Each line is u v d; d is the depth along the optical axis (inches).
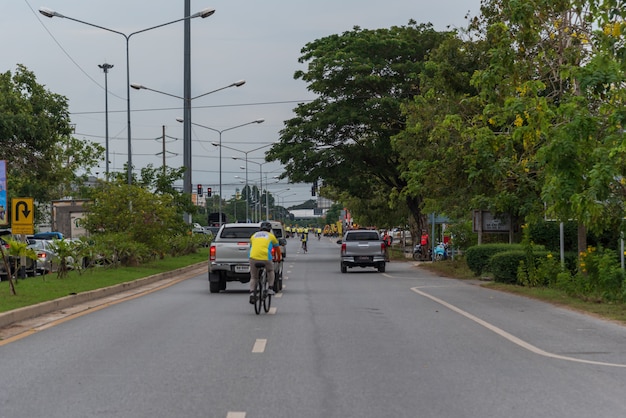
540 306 856.9
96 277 1232.2
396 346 553.9
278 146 2529.5
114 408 360.2
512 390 400.5
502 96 971.9
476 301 922.7
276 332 631.8
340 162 2469.2
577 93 959.6
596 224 880.9
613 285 886.4
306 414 348.2
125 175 1846.7
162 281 1363.2
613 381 425.1
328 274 1608.0
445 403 370.0
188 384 416.2
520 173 1194.0
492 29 933.2
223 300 956.6
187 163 2155.5
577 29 946.7
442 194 1633.9
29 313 741.9
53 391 398.3
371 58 2448.3
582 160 856.3
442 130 1382.9
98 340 585.6
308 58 2514.8
